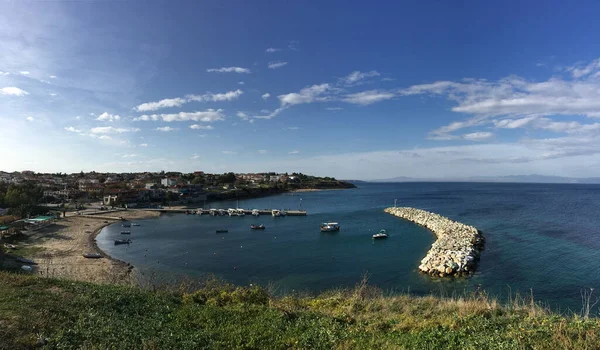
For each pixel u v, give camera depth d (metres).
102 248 56.69
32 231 66.00
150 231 75.94
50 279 16.92
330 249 53.56
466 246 44.69
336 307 16.44
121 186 159.88
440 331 11.44
